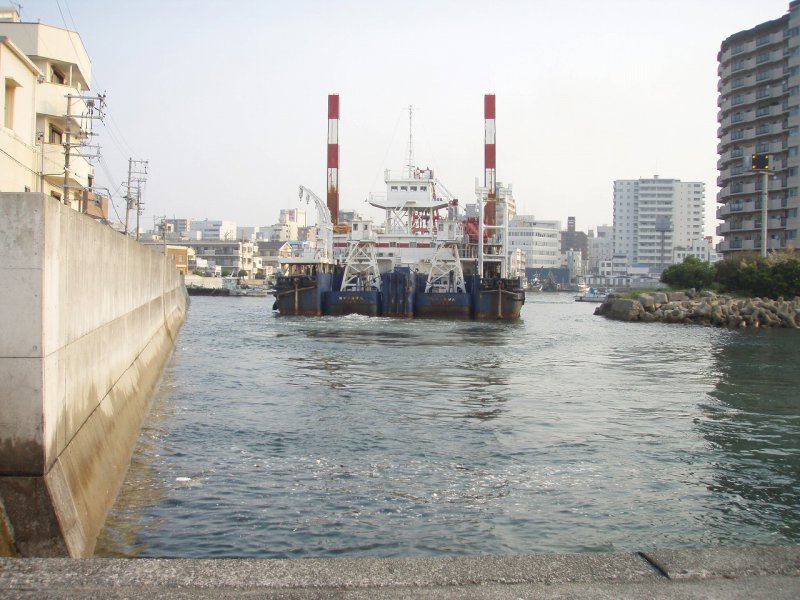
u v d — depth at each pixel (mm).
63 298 9250
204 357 34375
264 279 175625
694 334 54625
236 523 11312
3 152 23812
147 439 16609
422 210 75938
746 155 90312
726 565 5781
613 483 14016
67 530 8164
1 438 7930
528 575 5613
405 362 32938
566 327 61938
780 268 73625
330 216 77125
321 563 5797
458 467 14945
